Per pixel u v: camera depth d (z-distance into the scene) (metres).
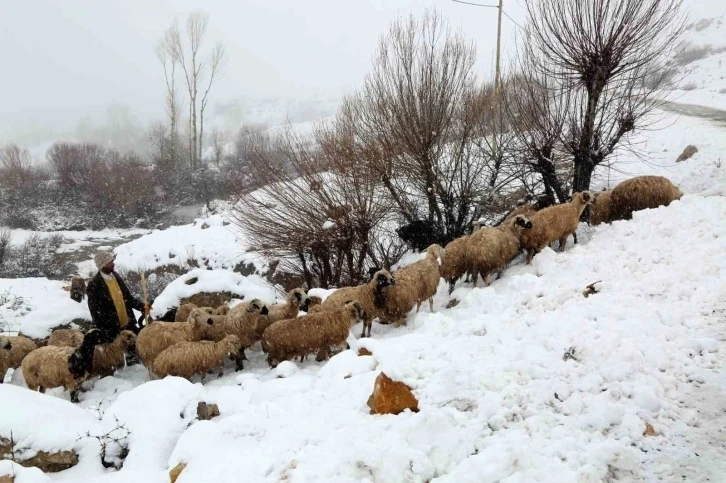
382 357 6.22
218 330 8.59
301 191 13.98
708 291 6.41
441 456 4.34
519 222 9.53
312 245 14.03
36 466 5.57
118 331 9.14
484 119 14.97
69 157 38.94
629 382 4.97
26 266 24.00
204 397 6.50
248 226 14.80
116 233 33.34
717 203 9.66
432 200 14.47
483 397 5.01
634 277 7.40
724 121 24.00
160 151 45.31
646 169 18.08
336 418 5.24
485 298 8.27
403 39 14.20
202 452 5.18
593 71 11.83
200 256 19.27
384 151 13.79
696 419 4.44
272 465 4.67
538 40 12.39
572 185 13.44
